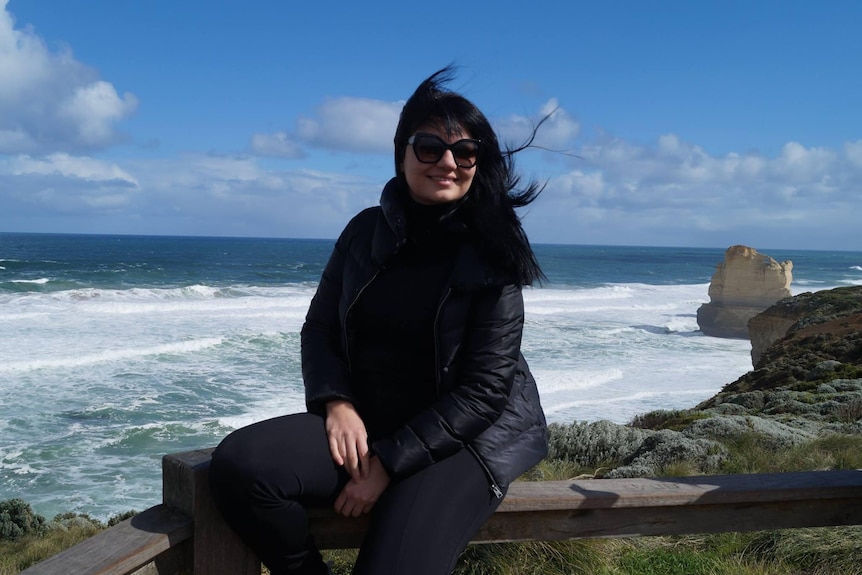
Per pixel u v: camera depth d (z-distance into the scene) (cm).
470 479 177
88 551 150
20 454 1416
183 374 2083
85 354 2214
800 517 234
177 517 173
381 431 191
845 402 1202
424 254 185
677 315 4684
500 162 195
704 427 869
